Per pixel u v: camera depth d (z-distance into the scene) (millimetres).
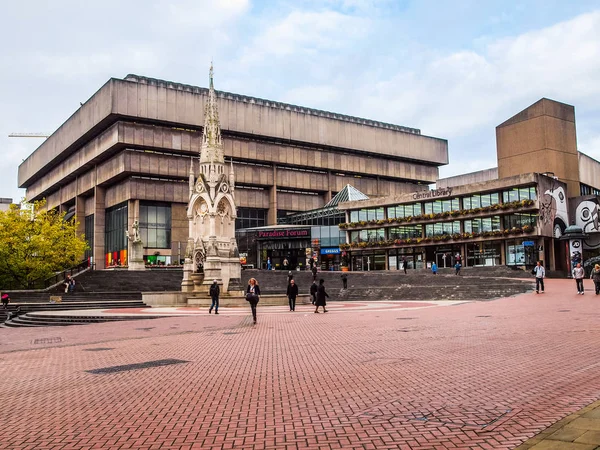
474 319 22578
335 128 115188
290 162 109750
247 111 104812
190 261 45750
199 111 99438
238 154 104188
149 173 95062
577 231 56719
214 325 25484
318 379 11570
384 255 83625
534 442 6805
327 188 114812
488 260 72375
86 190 107875
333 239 91750
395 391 10156
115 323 29828
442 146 131250
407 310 30484
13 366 15359
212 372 12945
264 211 110562
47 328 30062
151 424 8648
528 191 69125
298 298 42594
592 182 88500
